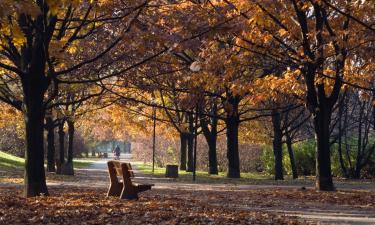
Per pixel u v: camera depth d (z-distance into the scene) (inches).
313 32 627.8
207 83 755.4
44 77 569.9
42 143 575.2
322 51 617.6
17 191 679.1
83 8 557.6
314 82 706.8
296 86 665.6
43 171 574.9
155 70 751.7
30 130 568.4
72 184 898.1
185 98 975.6
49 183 927.0
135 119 1525.6
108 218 400.8
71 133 1402.6
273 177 1409.9
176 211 448.8
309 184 975.6
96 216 411.2
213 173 1429.6
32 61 559.5
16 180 973.8
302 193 691.4
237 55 681.0
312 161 1644.9
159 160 2241.6
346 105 1419.8
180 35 500.7
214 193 707.4
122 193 557.6
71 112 1189.7
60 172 1342.3
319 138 732.0
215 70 687.1
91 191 690.2
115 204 495.2
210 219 399.5
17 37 383.9
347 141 1608.0
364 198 627.8
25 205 474.9
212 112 1379.2
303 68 674.8
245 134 1567.4
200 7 541.3
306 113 1544.0
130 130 1809.8
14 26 378.6
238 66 701.9
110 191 589.0
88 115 1403.8
